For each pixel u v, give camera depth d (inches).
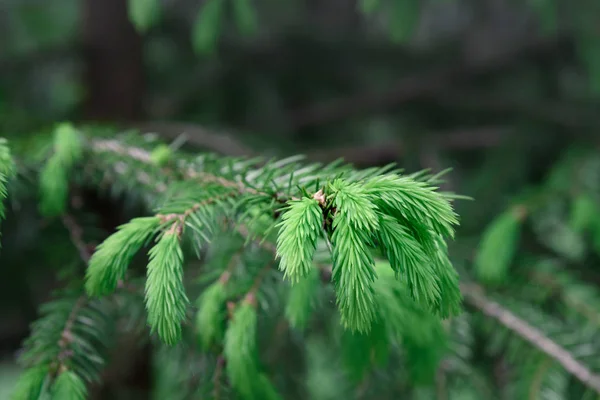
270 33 56.5
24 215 27.7
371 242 19.8
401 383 26.2
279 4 60.2
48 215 24.6
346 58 57.3
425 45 61.1
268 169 22.7
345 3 61.7
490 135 46.7
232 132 41.8
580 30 44.7
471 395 27.9
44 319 22.7
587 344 25.6
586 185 32.7
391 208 20.3
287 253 19.4
